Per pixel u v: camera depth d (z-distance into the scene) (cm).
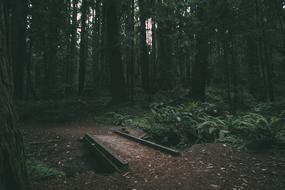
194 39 1670
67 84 2761
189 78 2747
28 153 916
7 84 442
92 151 944
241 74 2373
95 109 1767
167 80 2455
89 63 3653
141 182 618
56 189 589
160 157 793
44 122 1469
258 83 2039
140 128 1277
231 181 608
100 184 613
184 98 1727
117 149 880
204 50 1659
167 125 1198
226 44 1473
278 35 1297
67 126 1386
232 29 1294
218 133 1039
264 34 1286
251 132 914
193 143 1059
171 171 679
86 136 1093
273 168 673
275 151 795
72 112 1684
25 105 1678
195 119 1216
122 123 1415
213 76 2612
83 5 2338
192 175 649
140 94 2248
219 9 1261
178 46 1864
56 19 1897
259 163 714
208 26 1334
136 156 803
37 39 2027
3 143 427
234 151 826
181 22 1630
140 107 1738
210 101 1842
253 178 621
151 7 1806
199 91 1758
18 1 1753
